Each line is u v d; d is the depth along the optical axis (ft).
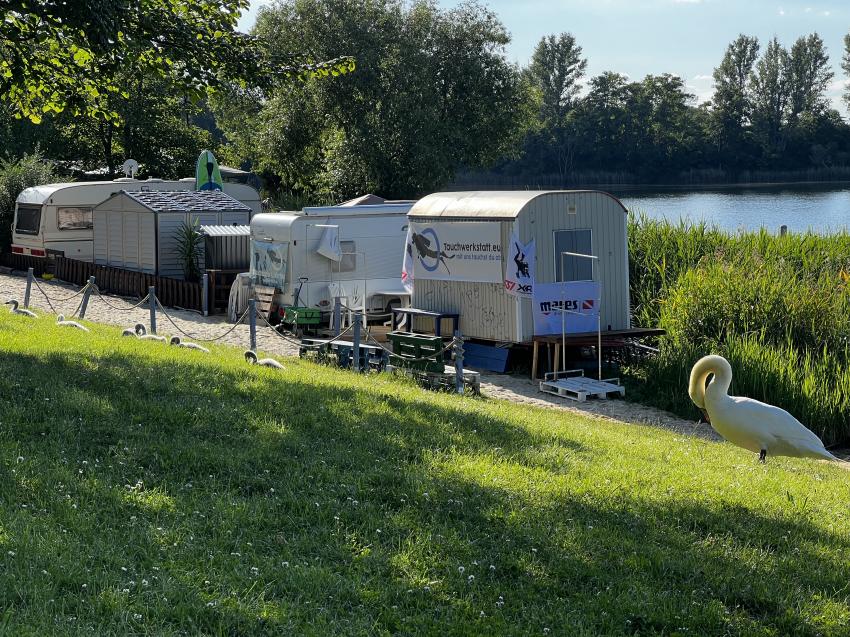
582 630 20.48
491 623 20.43
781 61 411.75
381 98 169.27
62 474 27.02
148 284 97.86
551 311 65.41
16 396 35.83
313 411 37.65
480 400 52.54
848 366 56.95
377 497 27.73
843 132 410.93
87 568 20.93
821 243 85.56
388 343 73.67
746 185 390.21
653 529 26.78
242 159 213.46
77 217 114.93
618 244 67.56
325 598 20.99
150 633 18.34
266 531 24.61
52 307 85.10
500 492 28.68
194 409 35.96
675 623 21.20
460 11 180.45
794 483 35.14
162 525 24.09
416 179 167.02
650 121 408.67
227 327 80.64
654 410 58.29
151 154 182.39
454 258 68.33
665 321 69.10
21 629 17.61
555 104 411.75
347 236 81.15
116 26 50.96
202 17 63.21
